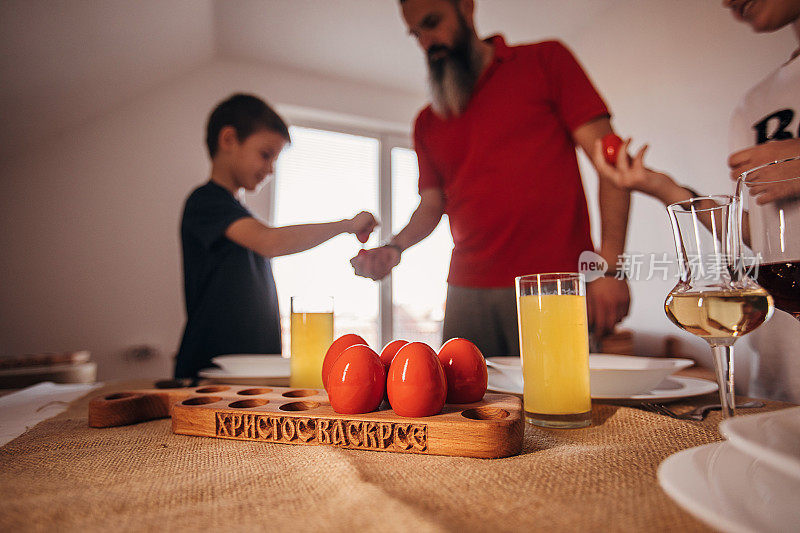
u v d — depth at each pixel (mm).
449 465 384
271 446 464
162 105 2920
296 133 3377
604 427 507
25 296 2551
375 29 2879
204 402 552
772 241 420
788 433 238
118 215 2756
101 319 2666
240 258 1437
